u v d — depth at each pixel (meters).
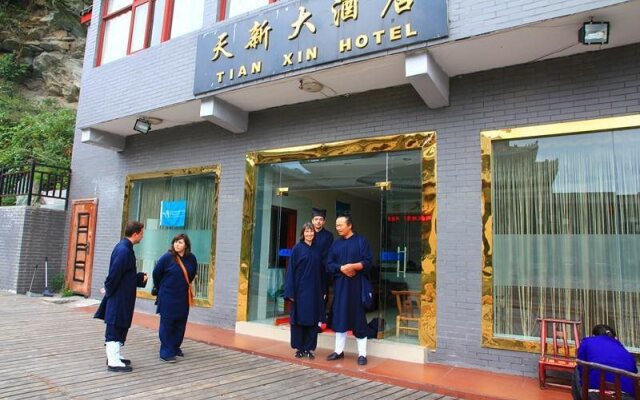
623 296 4.39
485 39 4.46
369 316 5.62
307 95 6.22
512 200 4.95
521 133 4.89
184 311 5.13
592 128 4.57
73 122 13.91
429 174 5.33
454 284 5.03
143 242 8.34
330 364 5.00
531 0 4.19
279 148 6.66
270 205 6.83
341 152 6.05
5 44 17.36
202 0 7.32
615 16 4.00
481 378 4.51
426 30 4.60
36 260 9.30
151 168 8.27
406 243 5.50
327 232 5.64
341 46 5.10
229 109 6.65
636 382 2.92
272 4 5.84
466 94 5.25
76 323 6.73
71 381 4.17
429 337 5.09
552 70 4.83
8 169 10.62
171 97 6.86
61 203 9.82
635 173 4.44
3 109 15.48
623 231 4.45
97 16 8.83
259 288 6.76
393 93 5.77
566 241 4.69
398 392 4.25
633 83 4.43
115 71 7.85
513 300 4.83
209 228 7.39
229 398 3.92
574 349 4.42
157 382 4.26
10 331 6.01
